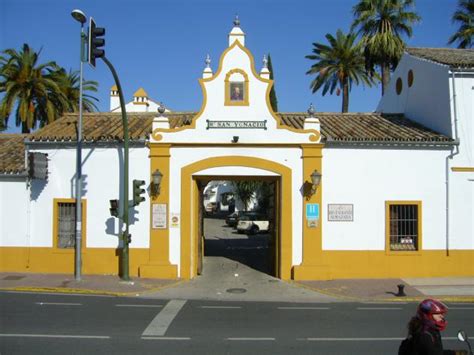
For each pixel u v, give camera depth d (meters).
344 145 17.16
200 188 18.38
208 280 16.88
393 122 20.03
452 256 17.23
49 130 18.77
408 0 33.16
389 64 33.97
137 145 17.27
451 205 17.28
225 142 17.06
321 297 14.49
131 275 17.06
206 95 17.22
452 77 17.53
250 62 17.30
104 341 9.23
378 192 17.17
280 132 17.11
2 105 27.95
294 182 17.09
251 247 26.00
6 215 17.61
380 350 8.83
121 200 17.28
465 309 12.77
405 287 15.56
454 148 17.33
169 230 17.08
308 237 16.92
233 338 9.61
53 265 17.42
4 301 13.05
